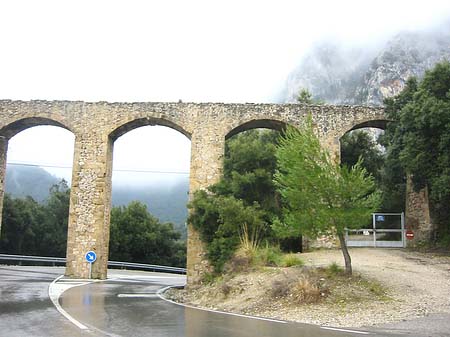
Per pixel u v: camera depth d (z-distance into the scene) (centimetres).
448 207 2714
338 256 2388
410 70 9294
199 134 2927
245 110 2934
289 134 1964
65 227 6303
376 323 1209
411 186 2992
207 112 2947
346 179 1775
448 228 2716
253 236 2458
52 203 6425
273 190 2716
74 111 3005
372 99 9062
